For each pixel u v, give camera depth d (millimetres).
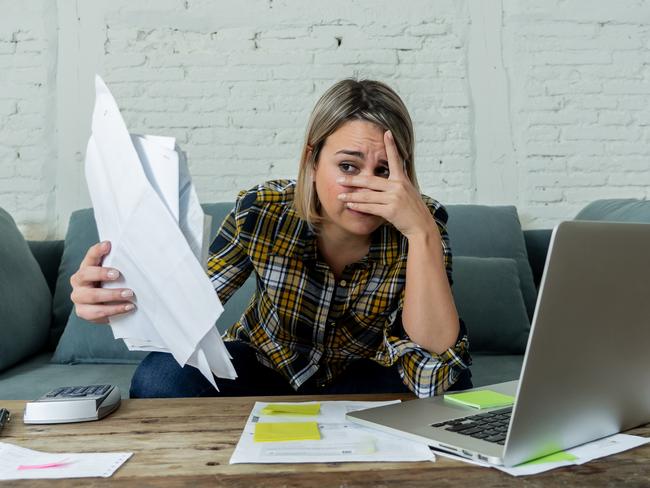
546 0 2607
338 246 1246
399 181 1024
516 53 2604
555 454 687
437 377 1001
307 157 1170
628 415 766
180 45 2529
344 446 716
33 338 1949
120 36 2516
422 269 1027
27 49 2498
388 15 2574
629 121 2633
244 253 1316
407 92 2586
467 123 2594
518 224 2340
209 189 2541
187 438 756
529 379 621
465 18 2592
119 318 863
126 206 757
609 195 2629
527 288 2217
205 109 2535
